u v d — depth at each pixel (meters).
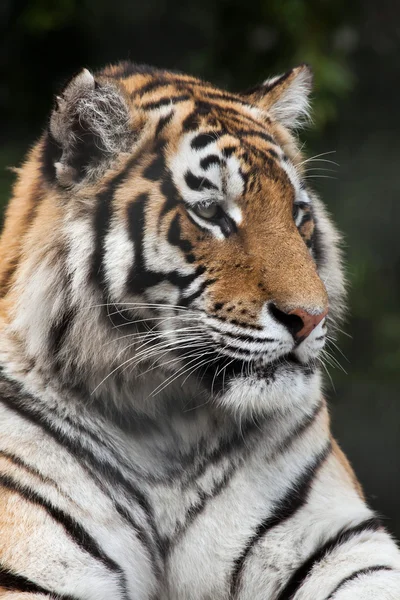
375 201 18.61
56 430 7.03
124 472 7.16
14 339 7.25
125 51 19.38
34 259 7.18
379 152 19.08
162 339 6.99
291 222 7.19
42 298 7.11
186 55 19.42
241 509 7.27
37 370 7.11
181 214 6.96
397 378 18.31
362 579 6.80
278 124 8.24
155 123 7.22
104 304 6.96
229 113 7.64
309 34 18.00
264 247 6.94
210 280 6.92
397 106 19.56
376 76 19.69
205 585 7.25
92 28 19.12
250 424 7.34
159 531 7.25
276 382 6.90
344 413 18.30
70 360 7.06
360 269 17.92
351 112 19.45
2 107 19.00
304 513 7.32
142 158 7.12
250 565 7.20
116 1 18.58
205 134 7.18
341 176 18.94
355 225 18.58
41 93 19.19
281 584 7.12
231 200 7.06
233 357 6.88
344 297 8.12
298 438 7.52
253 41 18.73
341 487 7.65
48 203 7.21
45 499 6.77
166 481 7.24
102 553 6.84
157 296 6.96
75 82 7.01
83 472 6.99
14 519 6.64
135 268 6.92
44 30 18.52
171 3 18.95
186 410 7.25
